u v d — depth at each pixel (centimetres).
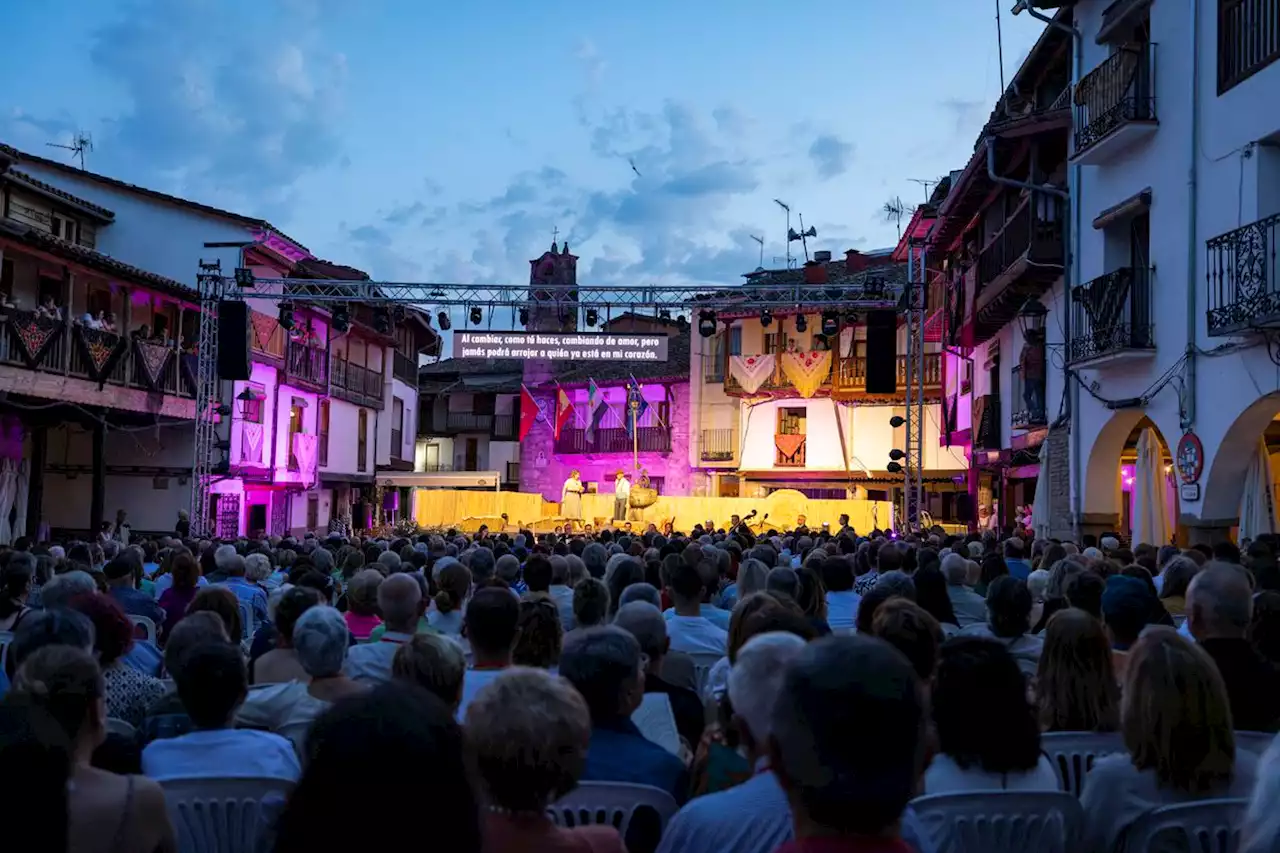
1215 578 550
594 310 2788
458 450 6456
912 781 251
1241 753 425
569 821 430
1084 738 489
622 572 959
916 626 516
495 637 586
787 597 579
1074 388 1964
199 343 2808
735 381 4544
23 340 2242
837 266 4878
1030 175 2177
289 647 679
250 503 3550
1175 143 1597
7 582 963
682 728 602
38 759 250
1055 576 970
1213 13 1486
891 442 4328
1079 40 1958
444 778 204
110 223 3209
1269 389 1340
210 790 448
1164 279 1633
